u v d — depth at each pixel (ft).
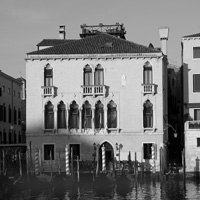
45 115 180.04
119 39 187.32
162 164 166.61
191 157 173.99
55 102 179.32
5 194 143.33
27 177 152.97
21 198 135.33
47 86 178.91
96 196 137.18
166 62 187.01
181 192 141.38
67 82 179.52
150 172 170.50
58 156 178.09
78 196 137.69
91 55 178.50
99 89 177.99
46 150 179.32
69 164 174.70
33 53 180.04
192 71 185.26
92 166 173.06
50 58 179.22
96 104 178.70
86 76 179.83
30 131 179.52
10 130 236.84
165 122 183.73
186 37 185.26
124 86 178.40
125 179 154.71
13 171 174.09
